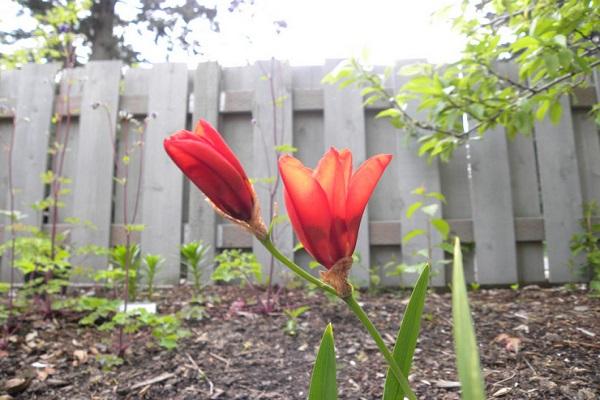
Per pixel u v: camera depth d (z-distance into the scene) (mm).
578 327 2184
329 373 706
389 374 727
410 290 3283
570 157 3324
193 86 3668
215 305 2838
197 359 2021
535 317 2373
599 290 2701
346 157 672
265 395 1686
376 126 3559
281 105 3371
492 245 3316
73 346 2174
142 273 3365
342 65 2875
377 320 2465
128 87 3684
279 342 2186
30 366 1957
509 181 3346
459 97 2305
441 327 2320
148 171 3545
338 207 637
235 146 3623
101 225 3471
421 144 3424
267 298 2762
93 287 3330
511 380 1669
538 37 1644
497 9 1961
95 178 3520
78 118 3629
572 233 3271
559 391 1554
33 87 3600
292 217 658
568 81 2322
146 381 1827
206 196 641
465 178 3432
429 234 3066
